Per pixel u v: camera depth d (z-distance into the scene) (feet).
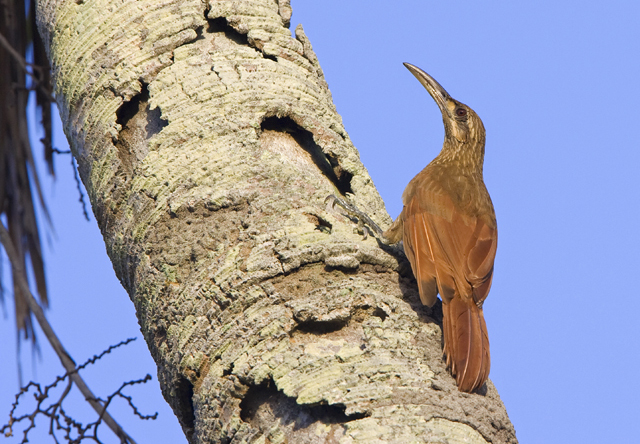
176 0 27.35
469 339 23.43
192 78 26.21
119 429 27.37
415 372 21.01
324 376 20.52
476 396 21.21
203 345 22.24
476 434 20.27
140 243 24.40
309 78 28.09
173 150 24.98
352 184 27.25
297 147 27.07
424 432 19.69
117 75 26.45
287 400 20.79
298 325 21.76
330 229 23.93
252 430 20.83
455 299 26.35
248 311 22.03
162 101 25.86
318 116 27.35
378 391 20.18
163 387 23.89
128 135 26.45
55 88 28.43
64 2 28.14
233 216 23.77
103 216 25.93
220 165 24.56
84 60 27.09
